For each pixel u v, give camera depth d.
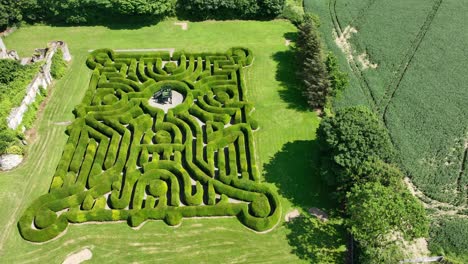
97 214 51.47
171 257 48.62
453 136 63.66
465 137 63.50
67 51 77.75
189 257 48.69
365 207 43.47
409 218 43.97
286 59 80.19
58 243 49.69
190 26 89.38
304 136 64.38
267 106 69.62
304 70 69.44
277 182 57.41
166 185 55.41
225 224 52.19
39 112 66.88
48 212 51.25
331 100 70.25
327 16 92.69
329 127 53.22
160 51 79.44
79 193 53.50
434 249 49.34
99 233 50.78
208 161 57.97
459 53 80.44
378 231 44.00
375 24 89.81
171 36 86.06
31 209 51.72
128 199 53.38
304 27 72.94
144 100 67.25
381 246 45.97
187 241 50.25
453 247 49.50
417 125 65.44
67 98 69.88
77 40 83.75
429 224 49.78
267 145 62.84
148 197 53.72
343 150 50.91
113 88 70.38
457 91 71.69
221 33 87.50
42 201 52.59
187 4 88.62
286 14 92.12
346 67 77.94
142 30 87.44
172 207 52.31
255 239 50.69
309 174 58.56
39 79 68.06
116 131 62.88
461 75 75.12
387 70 77.19
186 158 58.47
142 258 48.47
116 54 77.69
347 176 50.28
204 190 55.78
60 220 50.72
